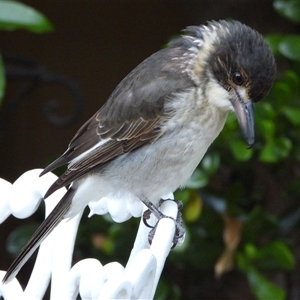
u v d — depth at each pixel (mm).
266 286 10383
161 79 8594
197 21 12422
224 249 10828
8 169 16203
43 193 7480
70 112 16250
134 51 16156
